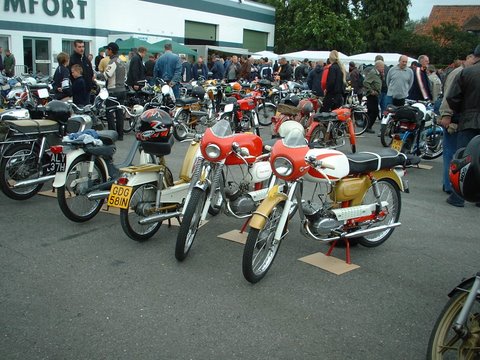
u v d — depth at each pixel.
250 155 4.90
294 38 40.78
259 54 29.22
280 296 4.06
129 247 4.92
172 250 4.89
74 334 3.40
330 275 4.50
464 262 4.95
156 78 13.26
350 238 4.88
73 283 4.13
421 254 5.11
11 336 3.35
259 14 38.97
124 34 25.53
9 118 6.09
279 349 3.34
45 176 6.15
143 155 5.32
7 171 5.95
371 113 13.05
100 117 10.11
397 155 5.05
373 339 3.51
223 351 3.29
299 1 41.69
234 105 10.89
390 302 4.05
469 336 2.68
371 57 27.05
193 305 3.85
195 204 4.47
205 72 20.17
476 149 2.90
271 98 16.09
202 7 32.78
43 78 15.43
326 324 3.67
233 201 4.91
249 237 4.05
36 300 3.83
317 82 12.45
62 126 6.25
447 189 7.45
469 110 6.13
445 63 39.81
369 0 45.25
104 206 6.07
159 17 29.16
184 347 3.31
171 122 4.91
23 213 5.76
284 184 4.60
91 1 24.84
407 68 11.26
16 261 4.50
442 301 4.11
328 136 9.85
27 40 22.64
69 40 24.27
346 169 4.47
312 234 4.51
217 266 4.57
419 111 9.11
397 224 5.03
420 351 3.39
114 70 10.23
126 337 3.39
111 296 3.94
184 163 5.23
